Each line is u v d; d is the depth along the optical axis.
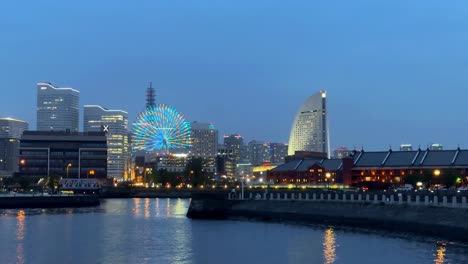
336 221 132.00
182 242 105.06
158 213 182.25
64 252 93.06
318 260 84.50
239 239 108.81
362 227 125.38
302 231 122.19
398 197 122.38
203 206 159.12
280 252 92.25
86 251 94.19
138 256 89.25
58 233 119.38
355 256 86.81
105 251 94.38
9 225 136.12
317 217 136.88
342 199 136.75
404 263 79.94
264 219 149.88
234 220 152.50
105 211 194.12
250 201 156.25
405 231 113.81
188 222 146.25
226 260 85.50
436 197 112.44
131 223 142.88
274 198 154.00
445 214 106.81
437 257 84.50
